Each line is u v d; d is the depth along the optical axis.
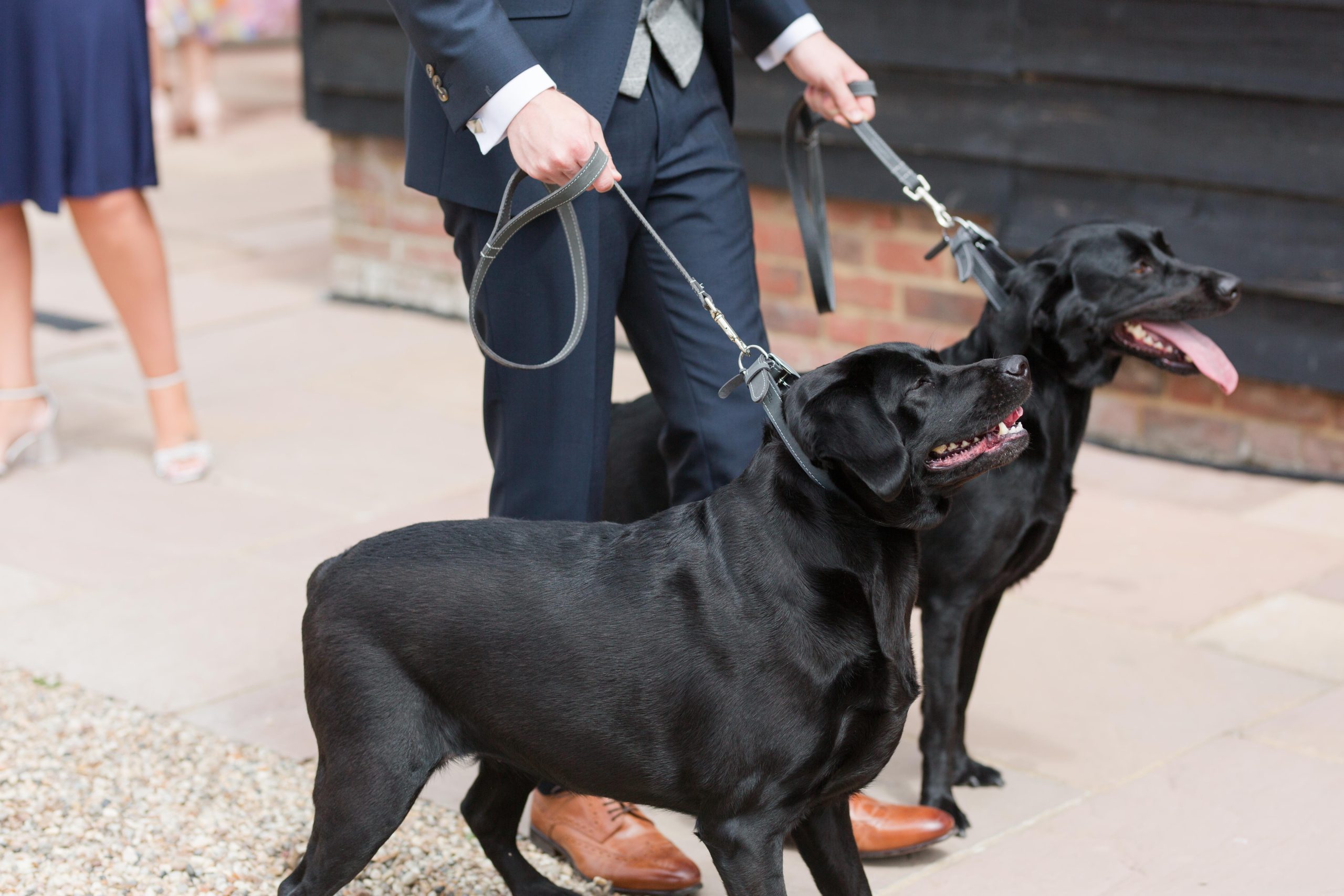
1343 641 6.00
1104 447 8.45
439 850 4.54
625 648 3.52
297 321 11.06
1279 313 7.68
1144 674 5.73
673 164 4.28
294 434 8.67
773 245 9.37
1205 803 4.80
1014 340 4.61
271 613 6.29
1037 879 4.38
